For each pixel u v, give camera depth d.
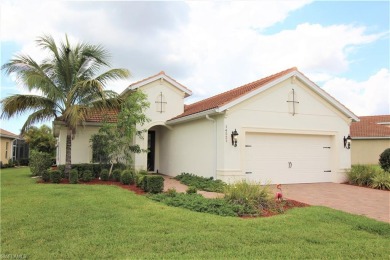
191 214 8.30
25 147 39.31
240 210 8.69
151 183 11.44
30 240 6.08
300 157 15.88
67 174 15.52
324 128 16.31
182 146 18.12
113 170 15.96
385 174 14.76
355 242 6.28
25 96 14.59
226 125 14.04
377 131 28.84
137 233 6.57
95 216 7.88
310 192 13.09
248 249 5.74
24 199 10.00
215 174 14.56
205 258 5.28
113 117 17.56
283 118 15.34
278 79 15.05
